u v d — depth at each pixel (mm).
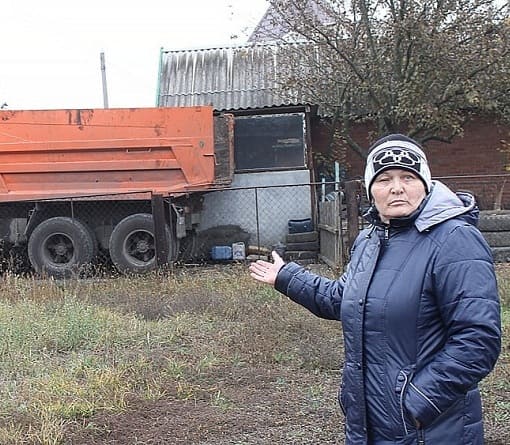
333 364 6027
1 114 12227
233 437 4500
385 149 2467
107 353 6391
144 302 8430
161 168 12172
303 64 14992
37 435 4398
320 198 14672
